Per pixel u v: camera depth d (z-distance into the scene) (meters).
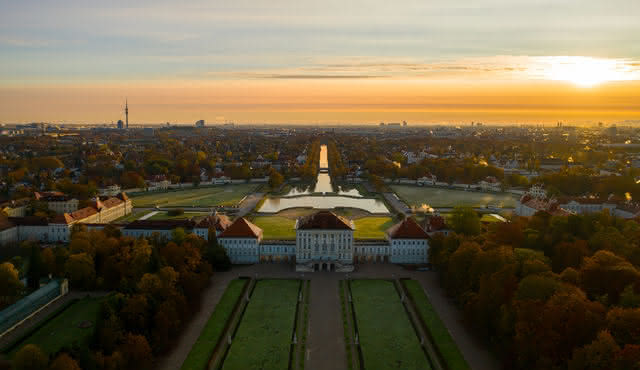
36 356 179.88
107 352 192.38
